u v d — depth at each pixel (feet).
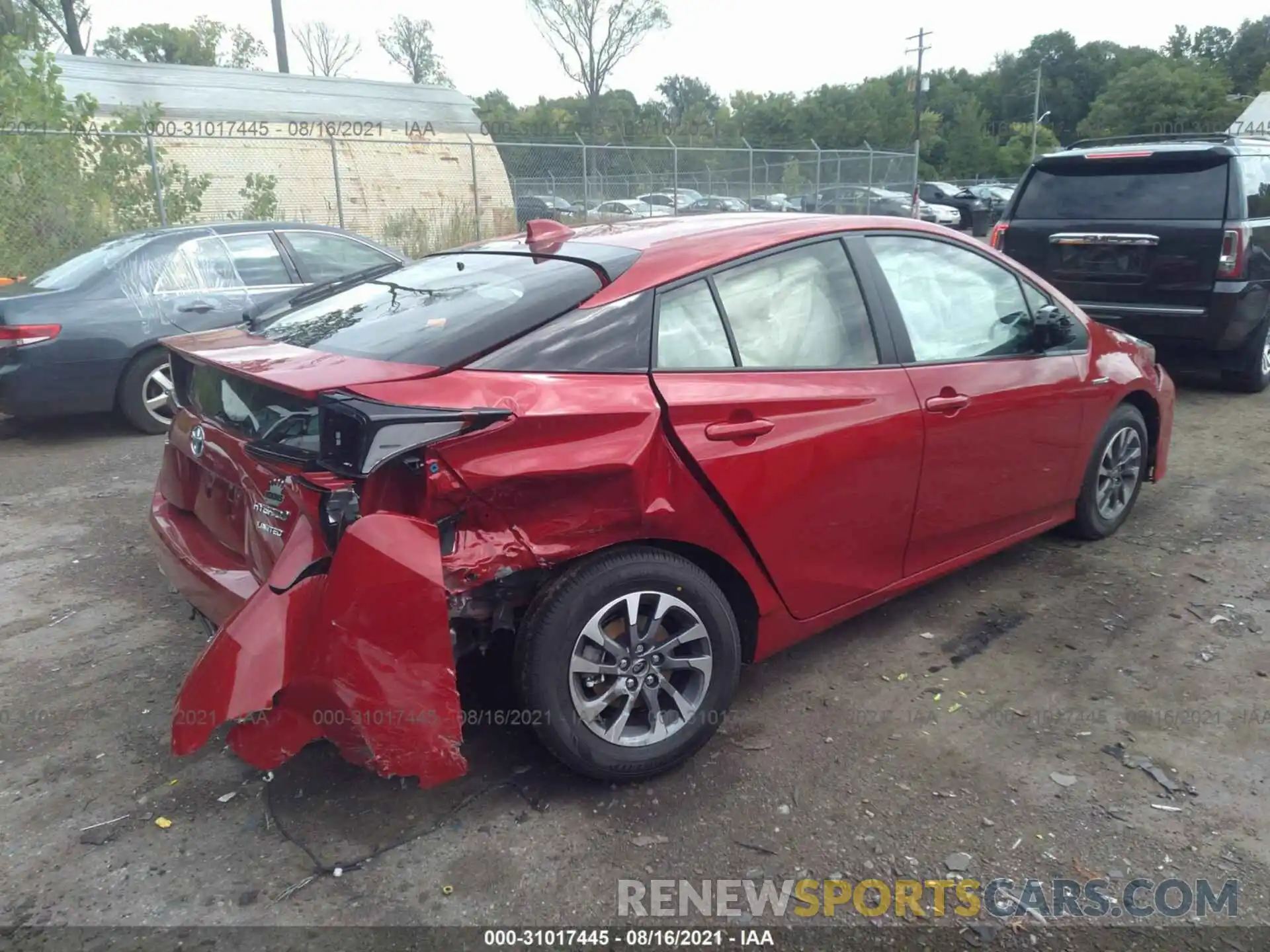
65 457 21.85
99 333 22.53
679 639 9.57
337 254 26.73
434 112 76.18
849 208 76.59
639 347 9.43
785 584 10.49
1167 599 13.47
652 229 11.38
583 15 140.36
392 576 7.89
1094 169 24.35
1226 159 22.39
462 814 9.18
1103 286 24.11
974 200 106.42
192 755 10.16
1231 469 19.16
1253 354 24.82
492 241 12.67
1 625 13.21
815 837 8.82
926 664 11.88
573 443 8.73
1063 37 264.72
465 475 8.20
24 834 8.96
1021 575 14.34
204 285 24.22
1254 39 261.85
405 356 8.80
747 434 9.74
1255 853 8.48
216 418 10.19
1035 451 13.17
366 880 8.33
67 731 10.64
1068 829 8.84
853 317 11.18
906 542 11.69
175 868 8.50
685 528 9.43
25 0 86.28
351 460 7.86
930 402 11.41
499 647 10.52
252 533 9.22
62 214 34.78
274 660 7.92
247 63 147.64
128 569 15.19
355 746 8.23
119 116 48.55
